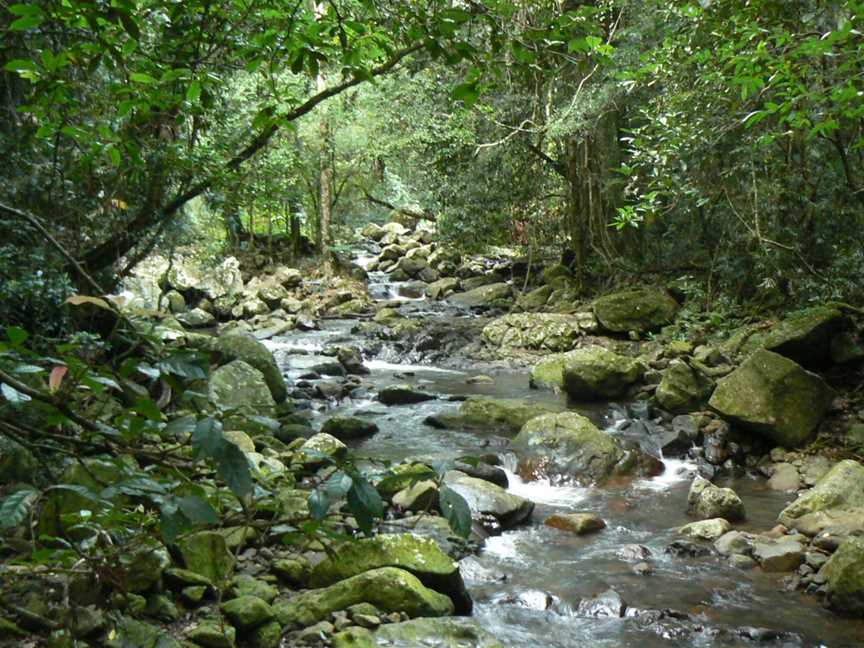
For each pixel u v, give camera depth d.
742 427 8.39
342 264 23.19
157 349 1.87
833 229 11.63
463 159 18.53
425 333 15.53
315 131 21.11
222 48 4.24
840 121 9.03
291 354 14.22
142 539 2.04
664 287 15.45
